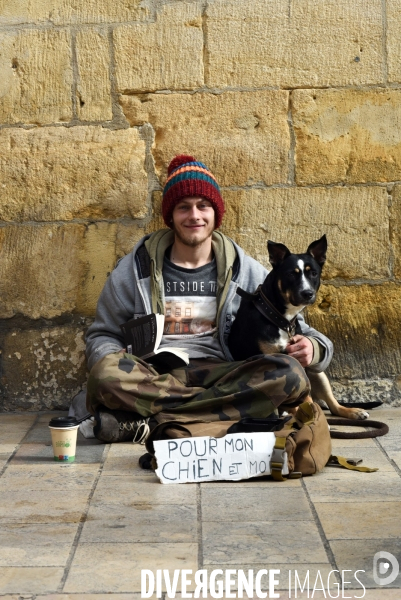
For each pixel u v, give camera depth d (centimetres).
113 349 457
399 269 527
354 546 272
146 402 421
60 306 529
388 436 445
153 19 523
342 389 530
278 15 521
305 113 525
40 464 389
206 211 472
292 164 526
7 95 527
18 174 528
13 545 276
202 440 358
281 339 452
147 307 466
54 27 525
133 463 389
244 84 524
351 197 526
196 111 526
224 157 526
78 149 527
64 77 527
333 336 529
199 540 279
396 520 298
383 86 524
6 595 235
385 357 529
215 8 521
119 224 530
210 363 459
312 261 448
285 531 288
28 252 529
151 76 525
